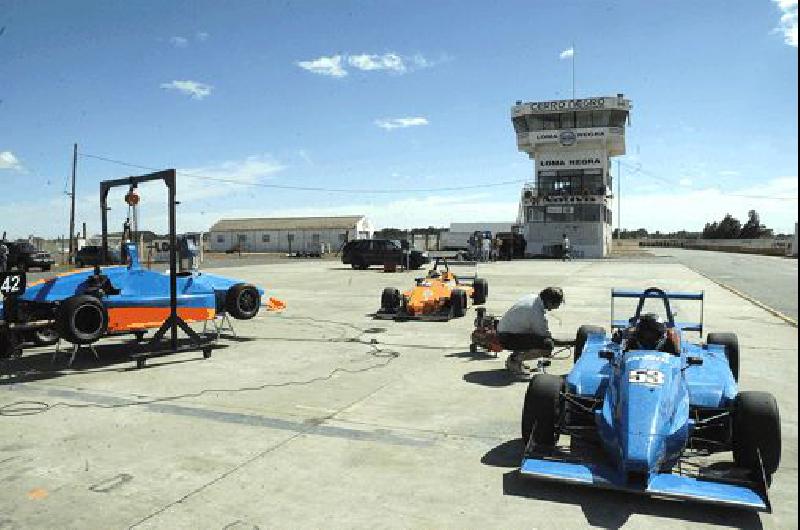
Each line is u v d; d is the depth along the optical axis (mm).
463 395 7234
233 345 10594
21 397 7203
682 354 5625
